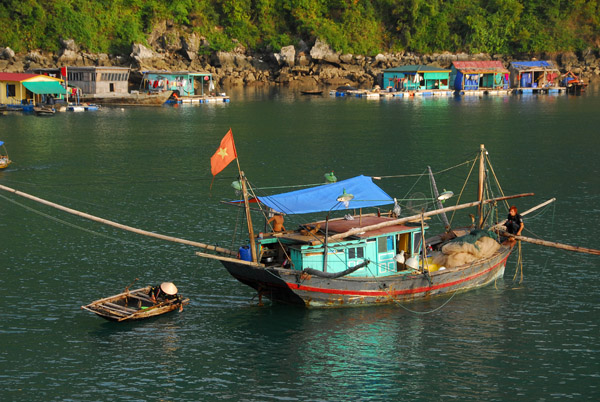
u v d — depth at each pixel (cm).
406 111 10794
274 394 2264
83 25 14675
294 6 16500
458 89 14375
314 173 5734
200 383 2325
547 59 17112
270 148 7081
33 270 3356
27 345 2575
